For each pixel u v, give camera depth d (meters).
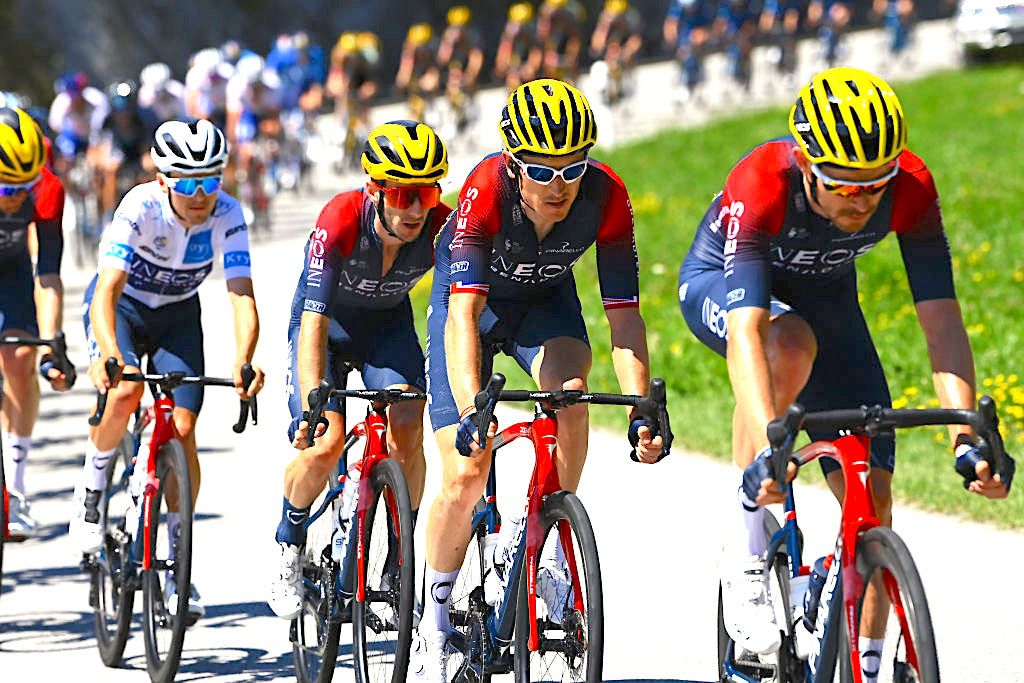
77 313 47.94
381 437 14.28
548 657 12.91
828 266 12.54
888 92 10.81
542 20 91.44
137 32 125.69
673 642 16.08
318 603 14.90
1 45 117.50
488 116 100.06
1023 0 95.19
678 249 47.53
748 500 12.27
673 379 31.45
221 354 37.66
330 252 14.30
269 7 132.62
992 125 68.44
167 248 16.56
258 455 27.20
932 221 11.88
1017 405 25.61
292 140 75.00
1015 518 20.12
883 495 12.27
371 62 84.94
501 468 22.86
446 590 13.63
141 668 16.20
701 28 98.62
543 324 13.76
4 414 19.25
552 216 12.45
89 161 55.91
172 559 15.62
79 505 16.66
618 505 22.47
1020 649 15.25
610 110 89.88
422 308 41.94
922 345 30.67
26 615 18.28
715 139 76.88
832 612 11.09
